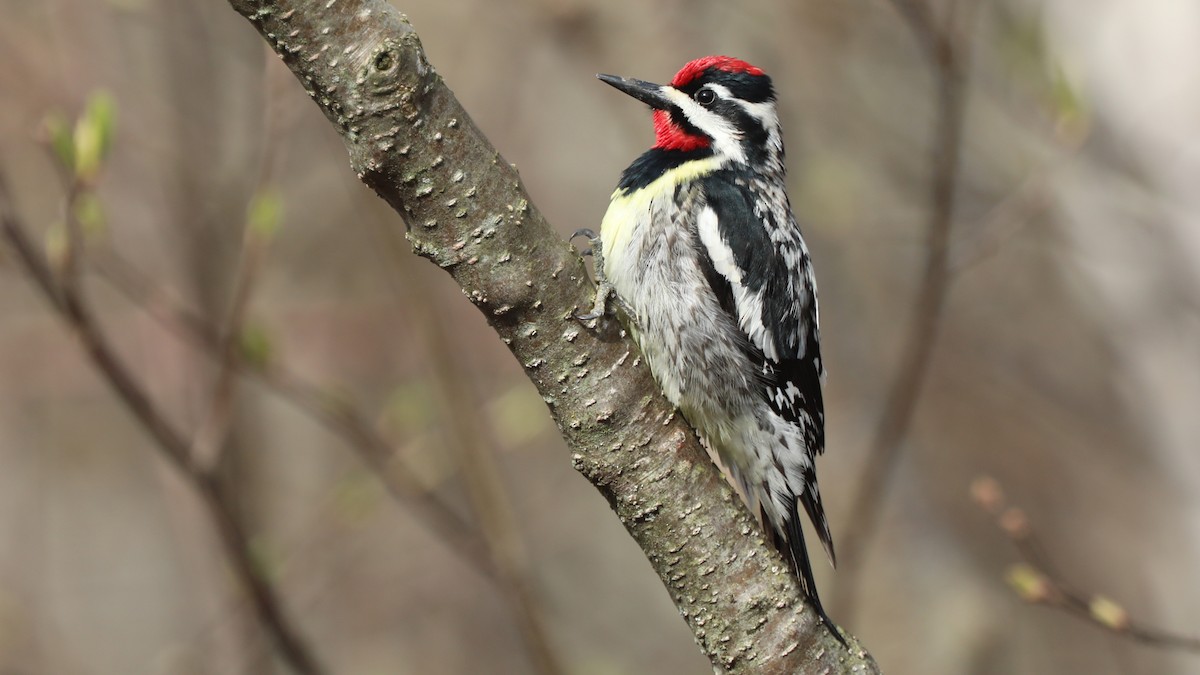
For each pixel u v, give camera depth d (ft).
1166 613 45.68
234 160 37.81
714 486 18.39
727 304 24.84
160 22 37.63
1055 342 48.19
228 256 35.68
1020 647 44.37
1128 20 39.40
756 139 26.81
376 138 15.72
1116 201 40.01
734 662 18.60
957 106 30.14
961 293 48.80
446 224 16.48
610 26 42.16
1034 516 46.65
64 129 23.09
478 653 52.08
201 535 32.55
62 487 55.01
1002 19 39.99
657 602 53.01
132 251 35.78
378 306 49.24
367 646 51.70
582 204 50.26
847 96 45.21
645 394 18.01
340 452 48.67
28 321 51.44
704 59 27.12
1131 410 46.14
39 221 39.45
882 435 31.12
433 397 30.99
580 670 39.73
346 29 15.26
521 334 17.37
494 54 48.80
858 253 44.50
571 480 53.36
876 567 42.16
